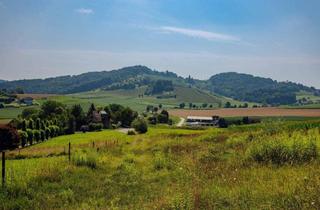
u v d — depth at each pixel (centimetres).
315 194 1047
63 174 2256
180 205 1134
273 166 1766
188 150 3562
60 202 1659
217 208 1123
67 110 16925
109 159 3072
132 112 19050
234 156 2275
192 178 1778
